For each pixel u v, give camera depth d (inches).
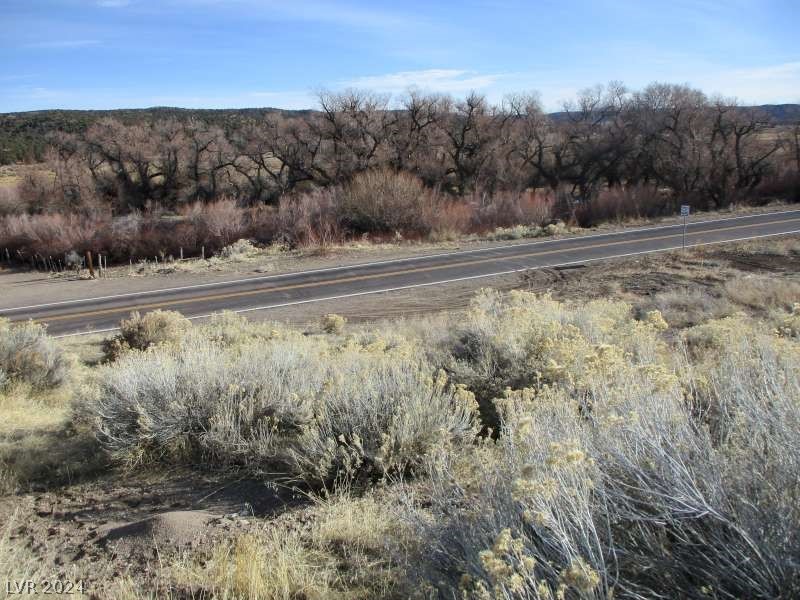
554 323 287.9
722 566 92.5
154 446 240.8
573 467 106.3
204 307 918.4
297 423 233.3
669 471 107.1
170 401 250.2
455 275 1072.8
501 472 122.8
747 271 952.9
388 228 1663.4
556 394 170.2
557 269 1082.7
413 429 199.5
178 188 2605.8
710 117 2389.3
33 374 401.7
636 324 294.0
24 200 2319.1
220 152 2559.1
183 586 142.0
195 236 1702.8
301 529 169.5
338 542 157.2
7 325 438.9
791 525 91.8
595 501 107.6
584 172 2536.9
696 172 2303.2
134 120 2751.0
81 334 770.8
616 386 153.7
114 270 1392.7
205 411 248.5
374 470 199.3
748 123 2331.4
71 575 154.1
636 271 1014.4
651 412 127.2
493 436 229.5
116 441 239.6
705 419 151.7
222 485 211.5
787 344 196.9
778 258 1045.8
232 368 271.9
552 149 2598.4
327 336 611.8
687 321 593.6
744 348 202.4
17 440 280.4
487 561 87.9
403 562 124.6
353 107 2522.1
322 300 932.6
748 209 1927.9
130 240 1689.2
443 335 393.7
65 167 2422.5
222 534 171.8
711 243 1240.2
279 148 2519.7
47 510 203.2
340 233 1624.0
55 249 1664.6
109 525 187.9
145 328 532.7
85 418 277.3
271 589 135.7
